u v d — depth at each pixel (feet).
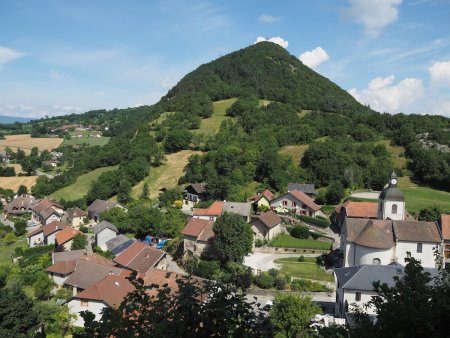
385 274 136.87
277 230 247.09
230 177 352.08
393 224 182.19
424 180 348.59
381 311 40.01
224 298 38.22
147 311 37.45
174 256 227.81
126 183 382.63
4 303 123.65
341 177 341.82
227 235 190.80
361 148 382.01
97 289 142.41
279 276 177.37
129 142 495.82
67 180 461.78
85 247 254.27
